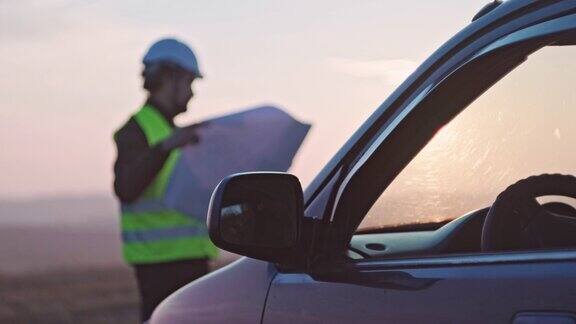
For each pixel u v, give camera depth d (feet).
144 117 23.41
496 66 9.96
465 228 10.62
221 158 22.76
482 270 9.12
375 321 9.82
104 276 82.38
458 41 10.14
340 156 10.88
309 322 10.52
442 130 10.44
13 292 70.69
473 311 9.00
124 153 23.21
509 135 10.27
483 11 10.16
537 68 10.03
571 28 9.23
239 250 10.48
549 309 8.50
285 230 10.58
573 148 9.98
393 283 9.83
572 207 10.12
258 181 10.56
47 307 61.62
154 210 23.36
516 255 9.00
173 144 22.58
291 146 22.06
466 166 10.57
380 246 10.77
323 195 10.86
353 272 10.32
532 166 10.21
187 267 23.48
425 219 10.87
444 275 9.41
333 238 10.73
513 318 8.70
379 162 10.64
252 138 21.88
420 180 10.71
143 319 23.62
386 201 10.83
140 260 23.40
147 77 23.68
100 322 55.52
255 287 11.37
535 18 9.55
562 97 9.95
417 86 10.36
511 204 10.14
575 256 8.60
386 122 10.56
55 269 93.97
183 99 23.94
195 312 12.12
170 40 24.14
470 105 10.32
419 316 9.42
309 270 10.78
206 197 23.20
